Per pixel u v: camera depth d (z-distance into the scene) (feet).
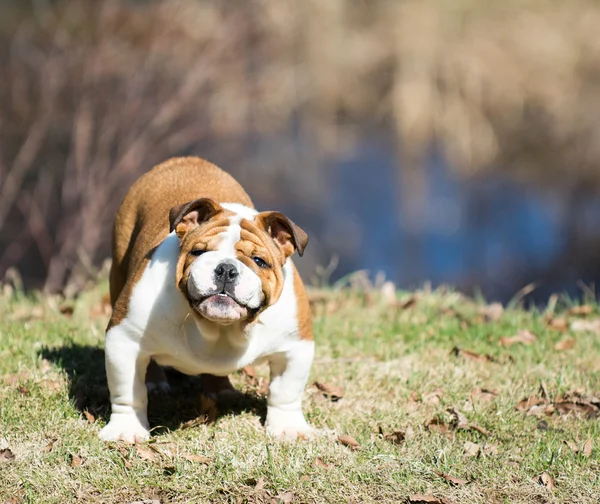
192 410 22.58
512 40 93.09
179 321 19.16
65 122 58.39
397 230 82.99
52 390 22.59
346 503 18.44
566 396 24.12
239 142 68.13
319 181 85.35
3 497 18.34
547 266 76.95
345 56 86.89
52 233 59.88
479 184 90.07
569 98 93.20
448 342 27.86
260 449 20.20
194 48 58.29
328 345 27.17
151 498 18.51
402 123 88.33
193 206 18.83
